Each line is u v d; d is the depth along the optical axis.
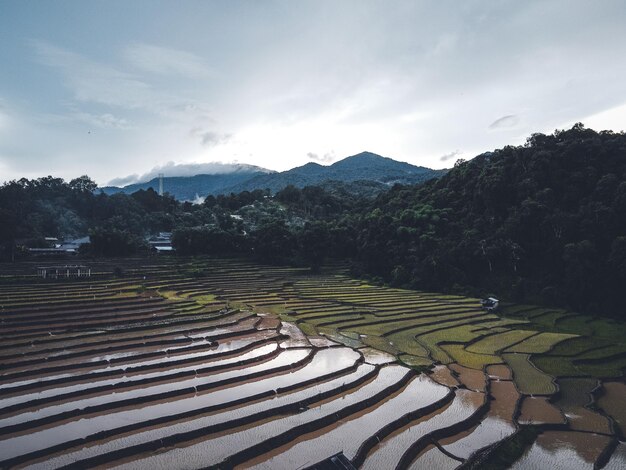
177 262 94.38
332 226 116.75
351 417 29.22
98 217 142.00
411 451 24.64
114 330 45.66
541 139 85.62
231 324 50.34
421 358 40.91
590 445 26.20
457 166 111.31
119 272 76.12
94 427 26.05
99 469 21.67
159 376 34.16
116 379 33.84
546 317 60.06
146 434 25.28
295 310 60.91
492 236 77.88
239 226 123.25
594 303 63.03
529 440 26.44
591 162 76.12
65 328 45.66
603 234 66.94
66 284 66.50
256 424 27.31
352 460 23.30
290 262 105.44
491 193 83.19
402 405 31.08
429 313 60.84
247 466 22.69
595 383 36.12
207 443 24.75
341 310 61.31
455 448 25.84
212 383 33.16
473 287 75.62
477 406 30.95
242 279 85.31
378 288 81.81
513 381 35.91
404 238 92.31
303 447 24.94
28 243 102.88
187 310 55.38
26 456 22.17
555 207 74.31
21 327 45.50
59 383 32.69
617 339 49.59
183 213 155.62
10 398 29.80
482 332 51.44
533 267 74.19
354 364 38.69
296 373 36.47
